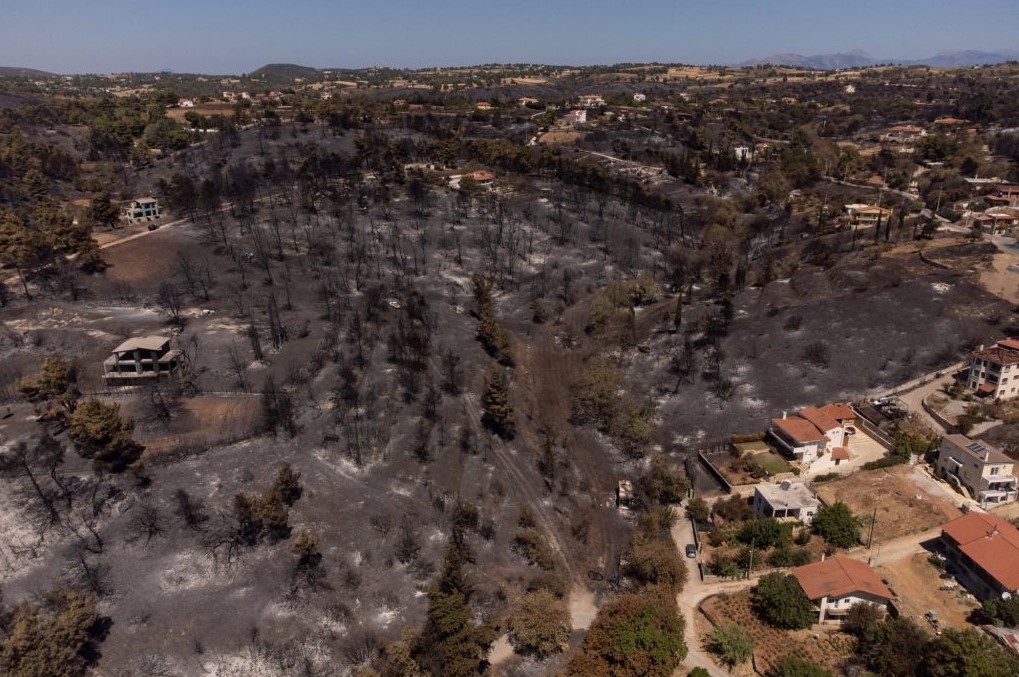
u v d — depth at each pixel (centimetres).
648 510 8856
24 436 9512
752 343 12556
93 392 10538
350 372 11219
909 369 11250
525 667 6712
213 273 14512
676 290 15875
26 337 11656
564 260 17200
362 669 6406
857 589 6669
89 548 7875
